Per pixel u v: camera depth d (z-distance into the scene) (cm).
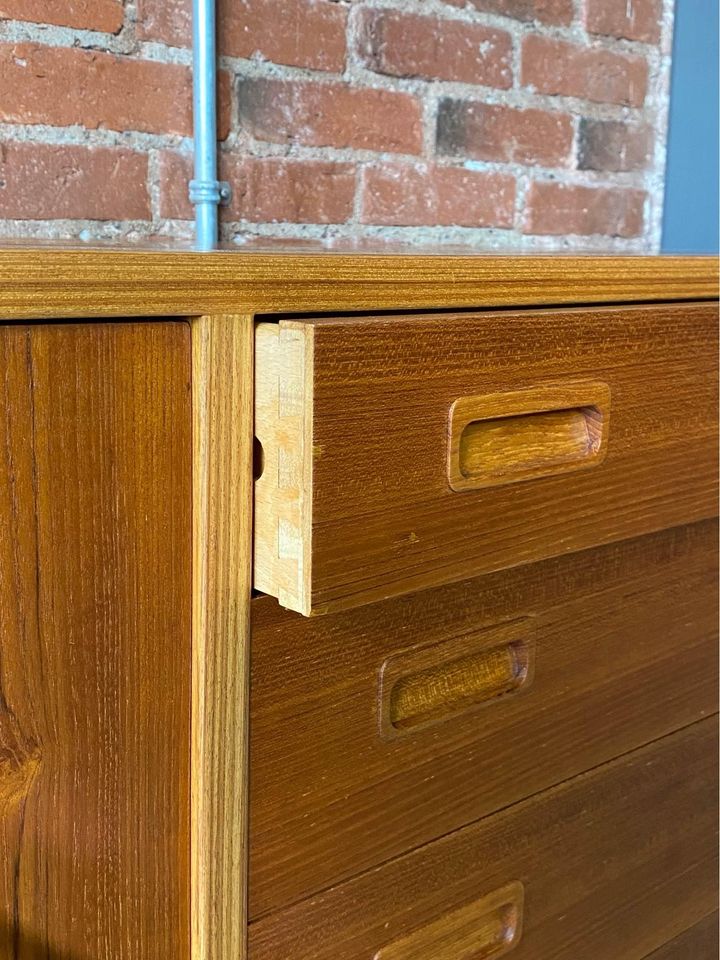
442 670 60
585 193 116
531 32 107
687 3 119
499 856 64
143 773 48
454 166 104
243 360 46
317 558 45
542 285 55
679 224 124
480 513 51
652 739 73
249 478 48
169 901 50
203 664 48
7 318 39
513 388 52
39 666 44
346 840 55
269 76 89
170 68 85
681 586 72
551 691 64
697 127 123
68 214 82
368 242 89
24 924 45
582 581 65
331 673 53
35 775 44
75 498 43
